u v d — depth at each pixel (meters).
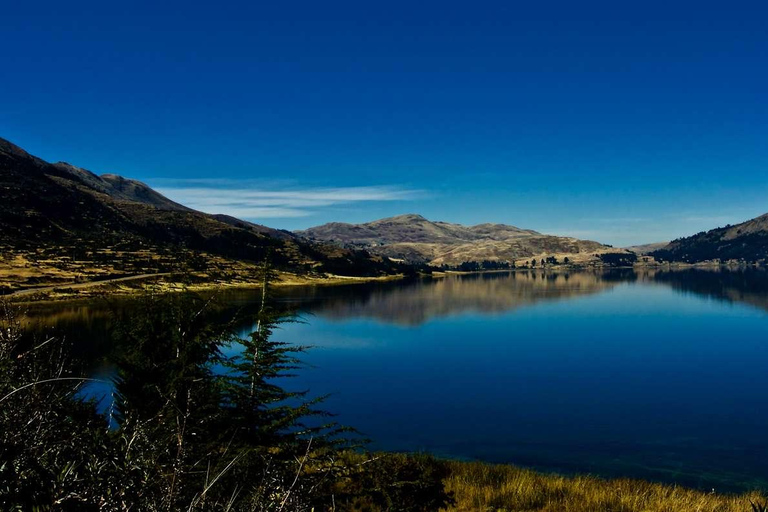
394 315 139.00
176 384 8.66
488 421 41.09
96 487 3.66
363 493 9.98
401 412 43.91
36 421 4.45
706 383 56.22
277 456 8.24
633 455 32.66
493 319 129.12
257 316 9.84
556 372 63.41
